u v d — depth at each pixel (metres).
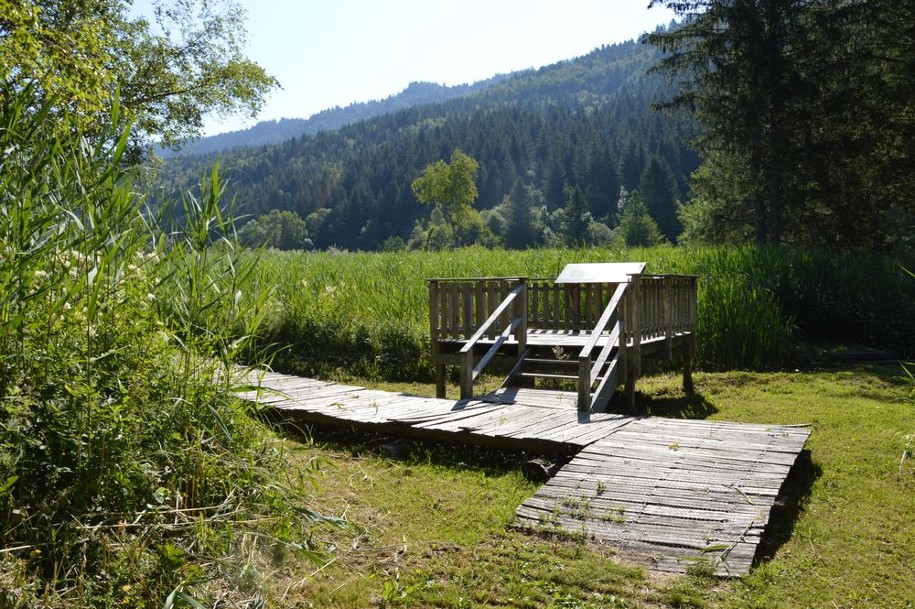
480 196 154.75
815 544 5.06
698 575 4.36
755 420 9.41
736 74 28.80
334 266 19.16
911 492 6.16
